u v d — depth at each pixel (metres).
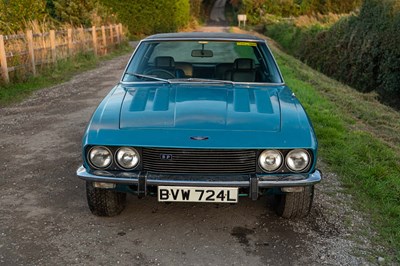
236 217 3.68
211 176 3.04
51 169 4.81
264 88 3.93
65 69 12.87
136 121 3.19
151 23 32.44
